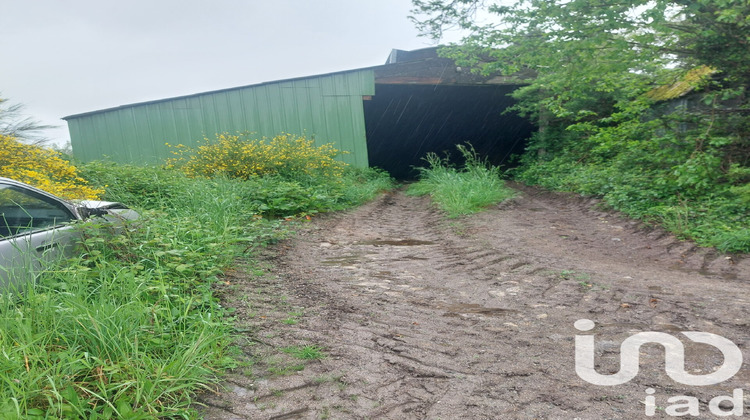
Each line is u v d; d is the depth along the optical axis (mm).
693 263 6227
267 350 3377
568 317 4227
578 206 10891
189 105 16750
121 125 16547
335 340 3596
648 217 8391
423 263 6340
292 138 14109
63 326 2906
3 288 3018
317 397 2807
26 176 5691
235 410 2654
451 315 4293
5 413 2139
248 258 5969
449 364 3260
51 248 3594
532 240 7680
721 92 8586
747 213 7574
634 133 9938
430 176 15492
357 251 7074
